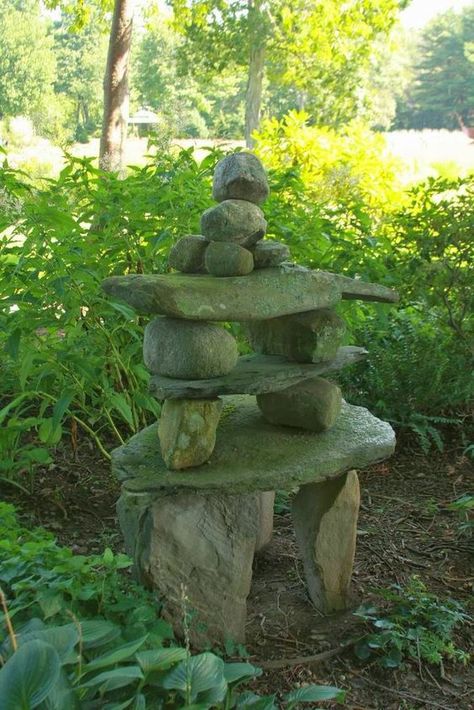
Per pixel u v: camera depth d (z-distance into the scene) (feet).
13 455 13.09
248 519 9.45
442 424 16.60
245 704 7.50
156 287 8.27
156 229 13.47
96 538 12.13
